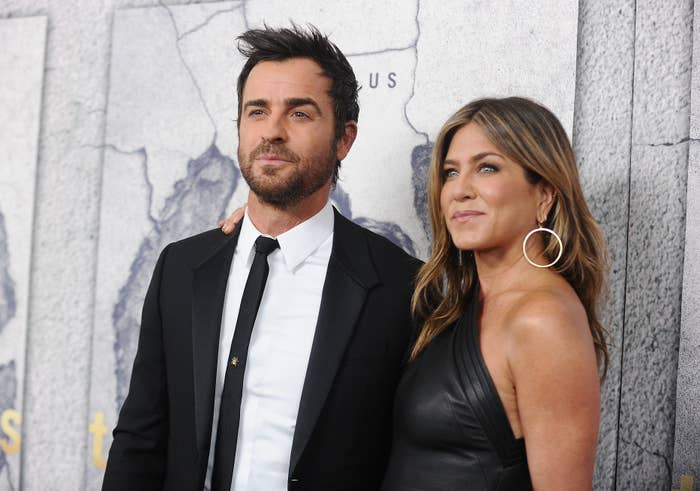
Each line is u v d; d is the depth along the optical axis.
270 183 1.16
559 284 0.96
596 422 0.89
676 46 1.31
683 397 1.26
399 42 1.43
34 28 1.68
